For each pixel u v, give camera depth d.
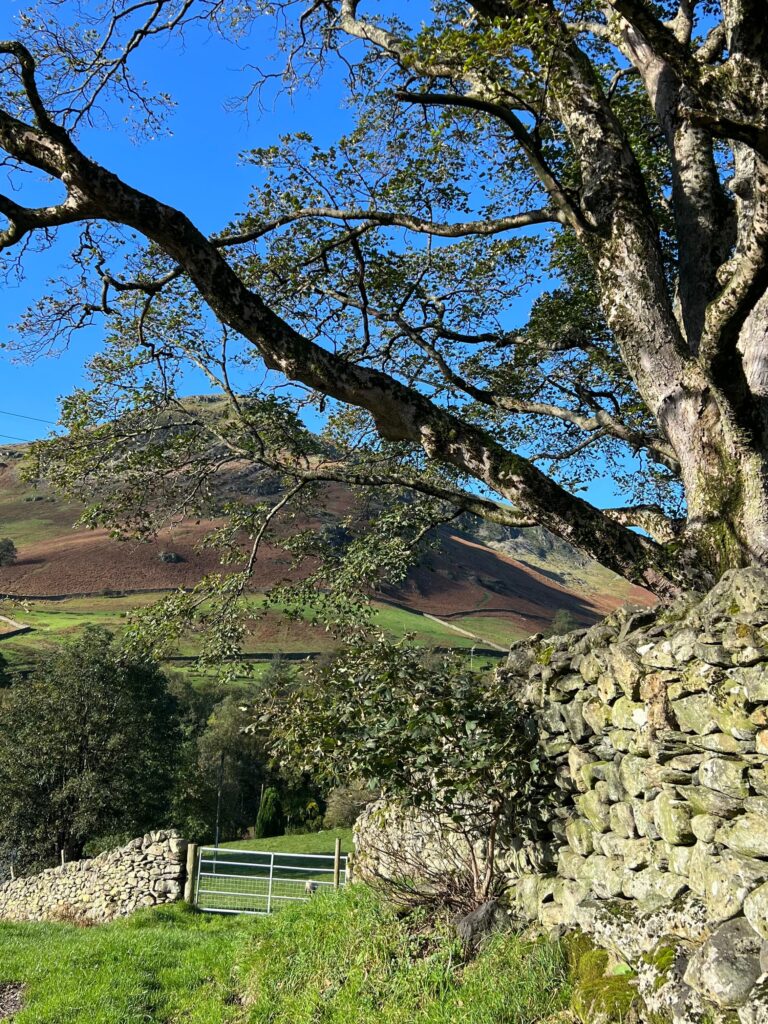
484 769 5.60
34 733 31.88
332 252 9.59
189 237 6.50
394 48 8.44
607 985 3.64
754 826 3.29
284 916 7.85
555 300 10.42
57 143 6.25
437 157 9.25
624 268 6.80
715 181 7.46
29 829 31.22
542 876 5.22
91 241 8.58
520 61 5.84
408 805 5.85
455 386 10.16
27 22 7.95
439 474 10.10
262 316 6.66
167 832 15.12
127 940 9.88
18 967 8.73
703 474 6.44
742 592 3.72
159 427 9.06
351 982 5.28
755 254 5.01
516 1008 3.96
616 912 4.07
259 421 9.23
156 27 8.38
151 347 9.02
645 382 6.79
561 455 10.91
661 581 6.40
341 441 10.90
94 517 9.06
